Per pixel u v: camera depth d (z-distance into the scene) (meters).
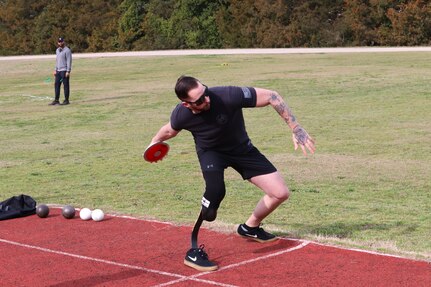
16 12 68.31
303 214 9.41
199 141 7.00
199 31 60.78
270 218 9.20
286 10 57.47
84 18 65.31
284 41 57.22
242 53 47.59
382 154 13.95
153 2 62.94
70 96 26.77
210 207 6.95
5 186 11.85
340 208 9.75
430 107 20.62
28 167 13.68
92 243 8.02
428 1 53.34
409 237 8.18
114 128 18.70
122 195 10.89
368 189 10.98
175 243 7.92
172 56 46.50
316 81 28.03
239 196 10.67
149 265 7.13
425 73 29.31
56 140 17.08
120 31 63.16
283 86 26.83
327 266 6.92
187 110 6.81
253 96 6.83
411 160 13.30
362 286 6.32
